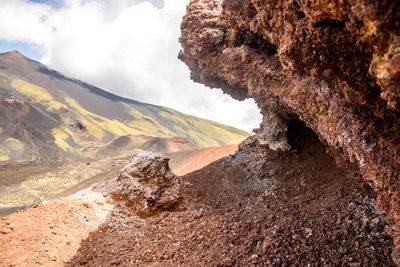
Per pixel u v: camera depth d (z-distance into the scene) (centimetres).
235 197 1228
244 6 959
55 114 8381
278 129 1530
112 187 1235
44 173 4378
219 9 1636
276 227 702
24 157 5081
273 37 620
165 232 888
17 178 4038
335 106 629
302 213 778
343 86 464
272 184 1253
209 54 1577
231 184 1374
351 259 541
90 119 8712
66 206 998
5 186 3666
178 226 927
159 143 7419
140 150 6075
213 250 679
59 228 864
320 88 706
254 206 1043
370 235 588
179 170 3309
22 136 5719
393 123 424
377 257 529
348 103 498
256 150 1623
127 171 1251
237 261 601
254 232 722
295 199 980
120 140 7638
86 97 12200
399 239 424
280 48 505
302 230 675
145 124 11338
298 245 613
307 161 1318
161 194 1184
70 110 8969
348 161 802
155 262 676
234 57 1274
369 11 270
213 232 783
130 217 1056
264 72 1109
